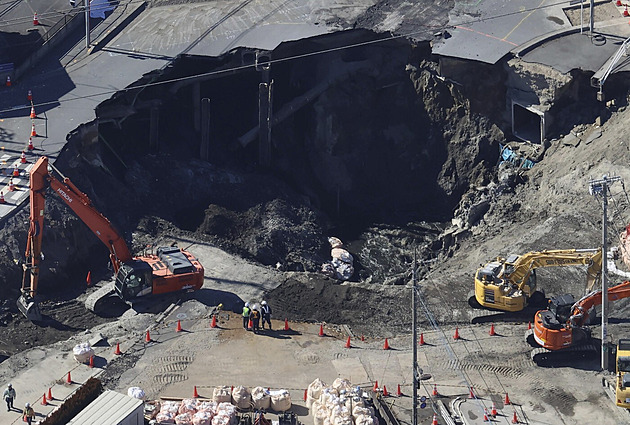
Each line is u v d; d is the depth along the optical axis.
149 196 129.50
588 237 116.94
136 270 108.62
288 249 127.00
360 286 113.56
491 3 142.00
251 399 94.38
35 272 108.62
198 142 139.25
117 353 101.75
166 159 134.75
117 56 137.88
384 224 137.12
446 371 98.69
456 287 111.50
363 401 92.06
